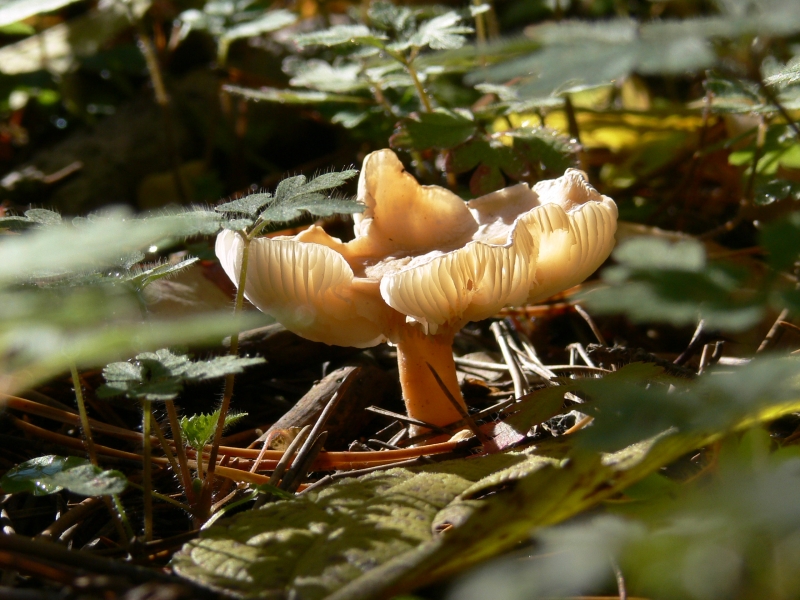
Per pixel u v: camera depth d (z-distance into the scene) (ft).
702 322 0.71
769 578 0.42
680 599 0.43
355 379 0.70
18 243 0.43
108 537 0.58
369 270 0.65
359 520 0.50
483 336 0.84
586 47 0.44
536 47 0.48
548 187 0.67
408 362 0.65
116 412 0.73
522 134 0.81
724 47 0.51
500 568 0.42
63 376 0.71
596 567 0.41
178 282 0.80
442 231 0.68
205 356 0.73
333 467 0.62
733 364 0.69
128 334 0.45
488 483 0.52
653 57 0.43
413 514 0.51
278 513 0.52
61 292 0.51
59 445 0.64
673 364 0.66
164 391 0.48
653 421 0.43
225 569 0.48
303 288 0.61
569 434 0.57
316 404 0.69
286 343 0.75
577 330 0.82
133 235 0.44
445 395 0.66
